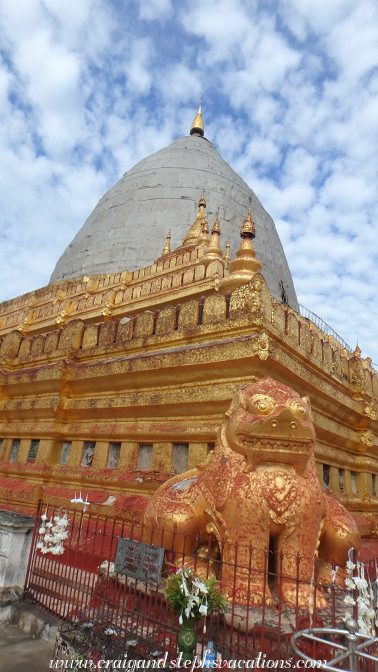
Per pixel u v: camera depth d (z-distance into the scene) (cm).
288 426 503
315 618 410
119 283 2030
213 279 1319
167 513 562
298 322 912
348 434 1041
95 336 1116
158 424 848
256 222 3959
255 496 505
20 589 634
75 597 571
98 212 3800
